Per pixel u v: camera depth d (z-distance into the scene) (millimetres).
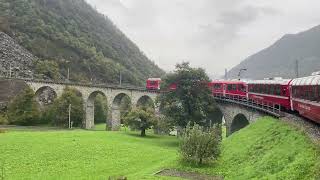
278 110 47625
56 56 164625
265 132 40844
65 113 96562
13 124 91375
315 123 37812
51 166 41812
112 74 182500
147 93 98062
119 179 32188
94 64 179500
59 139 60062
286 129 37375
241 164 35219
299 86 42562
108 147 55594
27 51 146625
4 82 102812
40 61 141000
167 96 76500
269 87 54312
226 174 34781
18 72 123562
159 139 74688
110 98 100938
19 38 152750
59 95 101062
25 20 174375
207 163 40281
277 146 33625
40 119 96688
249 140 41094
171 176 36156
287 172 25188
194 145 40625
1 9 172500
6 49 131000
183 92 73938
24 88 98000
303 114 40656
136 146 59531
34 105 94938
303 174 23781
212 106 74438
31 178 36000
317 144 27219
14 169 39812
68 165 42656
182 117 73062
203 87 75250
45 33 174750
